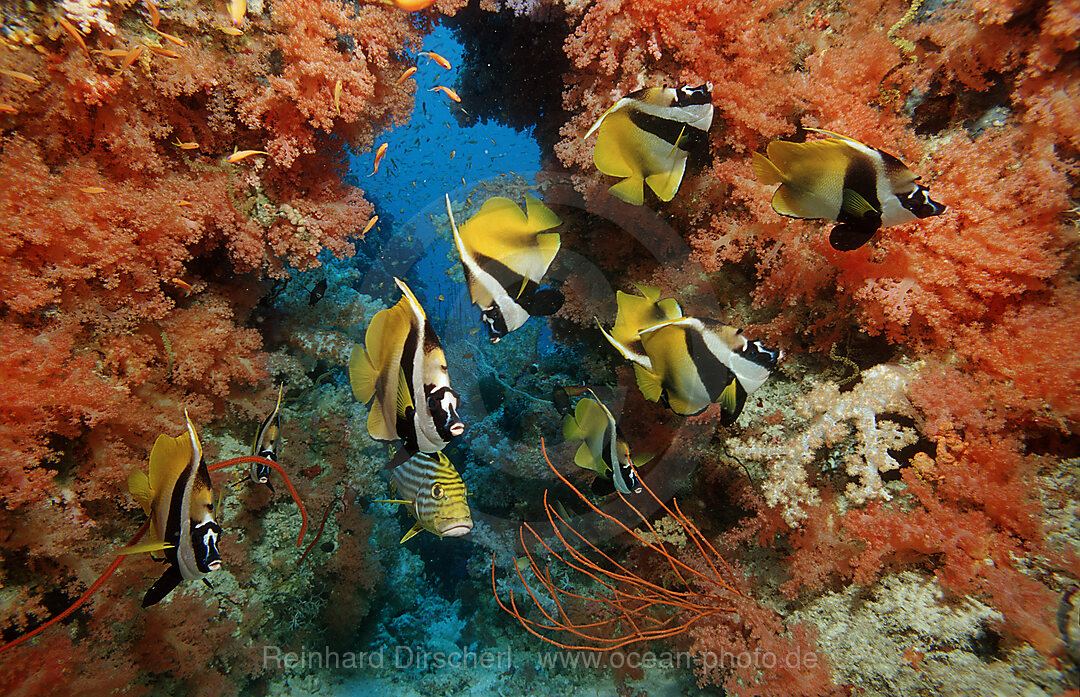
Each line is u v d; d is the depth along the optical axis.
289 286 1.40
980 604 0.72
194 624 1.04
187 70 0.89
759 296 0.89
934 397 0.78
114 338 0.91
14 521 0.80
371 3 0.97
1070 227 0.77
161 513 0.64
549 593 1.41
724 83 0.86
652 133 0.71
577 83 1.00
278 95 0.94
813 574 0.82
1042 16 0.76
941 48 0.81
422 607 1.90
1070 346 0.73
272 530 1.28
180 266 0.94
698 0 0.87
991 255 0.76
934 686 0.71
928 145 0.82
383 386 0.57
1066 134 0.77
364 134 1.06
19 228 0.79
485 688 1.50
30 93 0.82
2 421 0.77
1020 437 0.78
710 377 0.69
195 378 1.00
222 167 0.97
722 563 0.95
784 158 0.65
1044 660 0.67
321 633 1.46
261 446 0.99
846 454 0.82
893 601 0.77
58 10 0.80
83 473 0.87
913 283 0.79
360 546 1.50
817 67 0.84
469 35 1.51
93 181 0.86
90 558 0.89
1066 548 0.70
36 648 0.82
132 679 0.96
